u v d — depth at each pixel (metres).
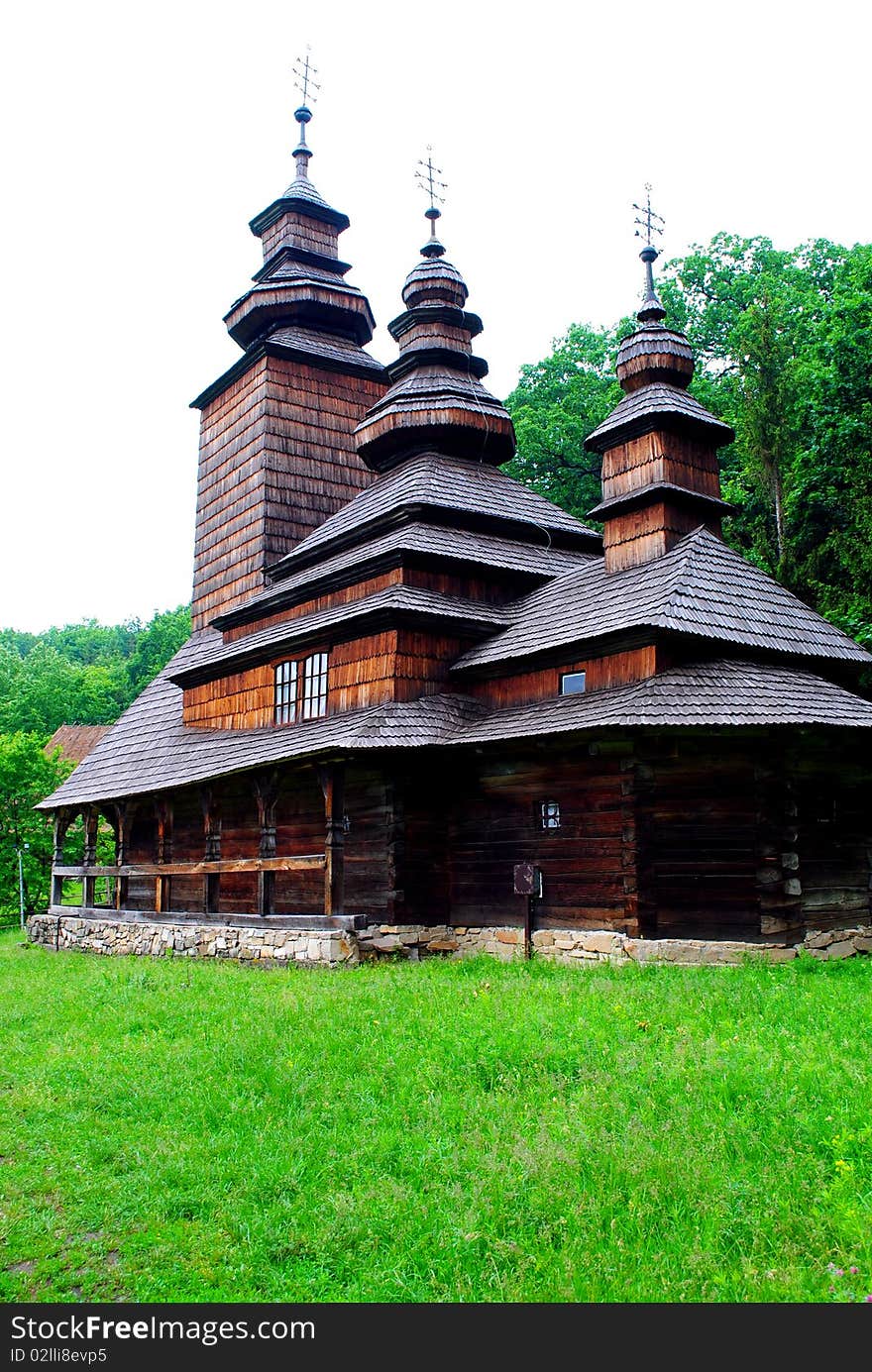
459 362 21.80
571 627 15.30
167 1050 9.70
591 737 13.86
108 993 13.33
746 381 25.45
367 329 26.27
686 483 16.02
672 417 15.79
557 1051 8.30
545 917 14.62
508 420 21.05
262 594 22.34
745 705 12.90
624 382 16.80
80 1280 5.56
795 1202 5.72
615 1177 6.03
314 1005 10.96
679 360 16.48
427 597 17.33
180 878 22.88
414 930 15.70
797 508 24.16
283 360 24.50
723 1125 6.66
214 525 25.94
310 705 18.91
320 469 24.56
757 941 12.77
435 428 20.62
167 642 79.94
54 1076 9.08
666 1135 6.56
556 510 21.11
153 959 18.55
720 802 13.23
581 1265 5.26
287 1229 5.91
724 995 10.25
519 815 15.25
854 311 21.61
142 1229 6.05
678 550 15.17
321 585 19.42
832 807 14.18
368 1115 7.50
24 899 32.31
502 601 18.67
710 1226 5.54
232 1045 9.41
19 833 32.28
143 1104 8.14
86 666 93.00
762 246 34.91
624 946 13.34
